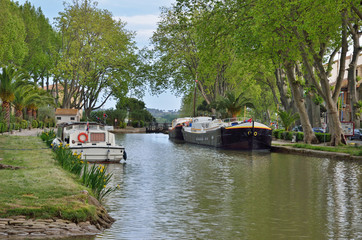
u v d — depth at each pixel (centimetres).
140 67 8806
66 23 7744
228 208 1484
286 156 3700
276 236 1141
